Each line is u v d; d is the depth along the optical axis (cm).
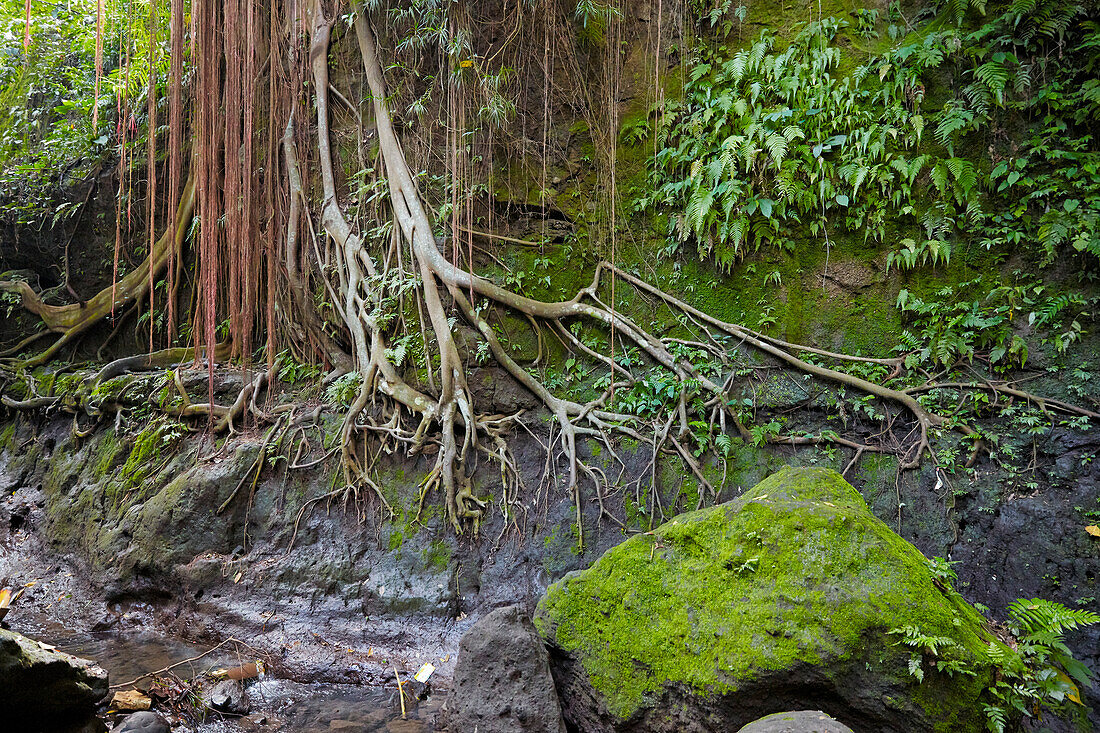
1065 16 590
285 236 808
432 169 750
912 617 376
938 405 607
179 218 869
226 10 606
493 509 652
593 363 696
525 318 716
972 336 606
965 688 363
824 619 383
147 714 430
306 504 682
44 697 363
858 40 660
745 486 618
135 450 784
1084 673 444
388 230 739
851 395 631
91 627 654
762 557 423
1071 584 536
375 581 636
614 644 444
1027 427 582
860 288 649
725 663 393
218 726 471
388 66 764
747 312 675
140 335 973
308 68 820
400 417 693
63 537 782
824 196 643
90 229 1020
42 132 1058
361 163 775
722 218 674
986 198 619
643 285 696
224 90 702
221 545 683
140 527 705
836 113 645
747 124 662
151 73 568
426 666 566
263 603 643
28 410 945
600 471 641
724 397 638
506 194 741
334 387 732
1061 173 589
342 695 528
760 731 335
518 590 616
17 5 1045
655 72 718
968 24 629
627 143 727
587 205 732
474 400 696
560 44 739
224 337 859
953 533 573
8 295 1043
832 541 412
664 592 446
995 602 547
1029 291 600
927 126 631
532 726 415
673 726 412
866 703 371
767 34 687
